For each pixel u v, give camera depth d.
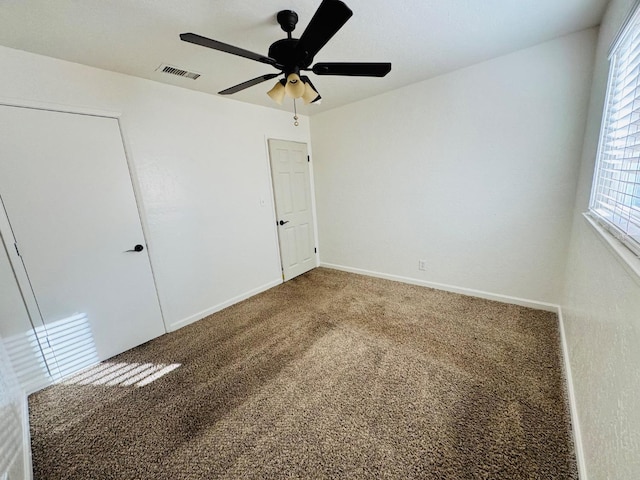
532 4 1.61
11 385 1.58
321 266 4.34
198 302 2.81
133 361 2.18
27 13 1.42
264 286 3.48
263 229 3.40
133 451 1.41
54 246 1.95
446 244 3.00
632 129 1.20
